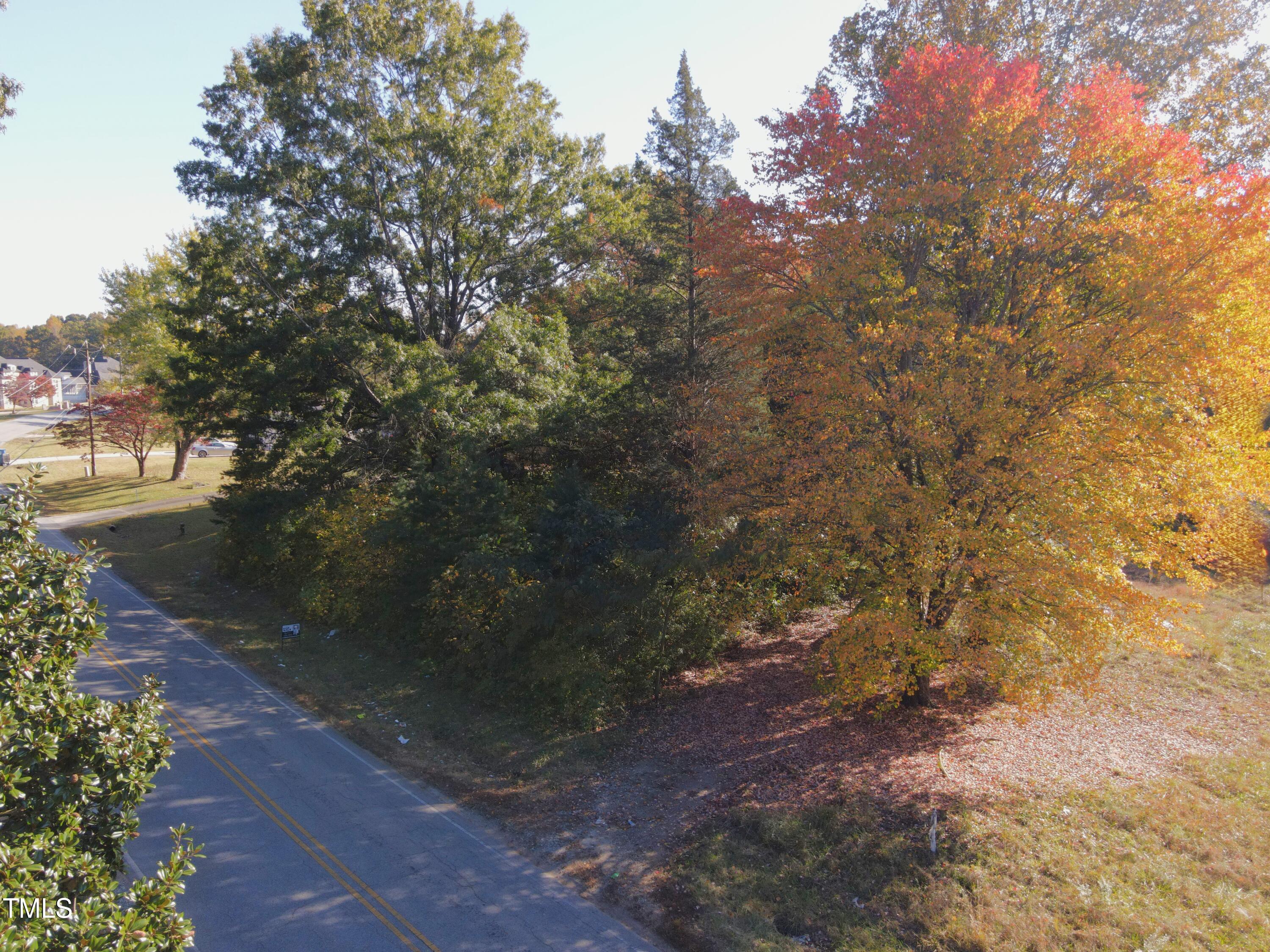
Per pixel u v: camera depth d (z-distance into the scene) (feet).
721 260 48.19
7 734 18.48
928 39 55.93
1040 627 39.93
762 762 45.75
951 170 41.60
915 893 32.76
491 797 42.68
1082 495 40.45
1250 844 35.81
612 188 96.78
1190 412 39.11
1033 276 43.55
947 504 41.57
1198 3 56.39
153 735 23.02
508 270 84.33
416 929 31.50
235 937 30.58
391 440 73.97
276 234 78.48
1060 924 30.60
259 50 76.54
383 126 77.25
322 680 57.98
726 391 56.13
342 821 39.47
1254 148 54.39
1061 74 54.54
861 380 41.81
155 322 131.85
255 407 75.05
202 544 97.45
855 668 41.91
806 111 44.96
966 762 44.55
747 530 47.42
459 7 85.61
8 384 312.50
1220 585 75.97
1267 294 36.70
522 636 52.34
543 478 71.82
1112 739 47.39
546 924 32.22
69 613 21.93
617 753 47.93
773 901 33.37
